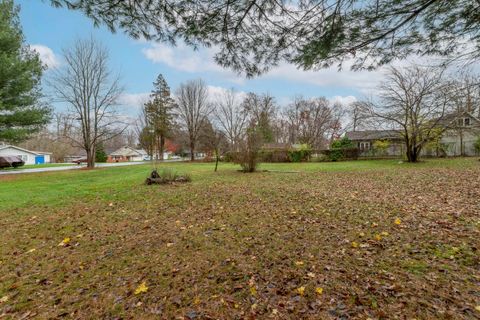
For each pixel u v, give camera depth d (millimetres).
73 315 2250
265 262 2973
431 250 3043
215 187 8484
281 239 3641
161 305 2312
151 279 2752
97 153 36688
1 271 3092
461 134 18562
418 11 2803
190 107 33469
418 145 17109
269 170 14867
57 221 5023
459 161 16047
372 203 5566
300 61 3350
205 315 2146
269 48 3160
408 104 16188
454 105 12562
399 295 2215
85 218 5176
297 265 2854
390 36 3070
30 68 13547
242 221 4574
